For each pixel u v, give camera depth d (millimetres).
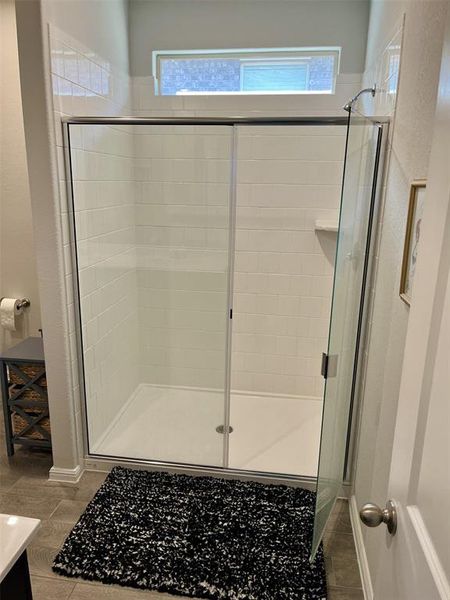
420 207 1319
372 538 1698
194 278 3025
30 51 1801
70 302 2180
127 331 2949
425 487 737
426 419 754
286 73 2854
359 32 2666
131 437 2639
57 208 2006
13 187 2777
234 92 2910
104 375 2617
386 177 1832
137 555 1819
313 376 3199
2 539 924
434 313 743
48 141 1904
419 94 1400
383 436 1636
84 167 2238
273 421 2914
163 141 2838
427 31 1342
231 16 2736
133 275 3004
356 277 1956
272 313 3119
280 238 2980
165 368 3172
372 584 1634
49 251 2041
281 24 2715
